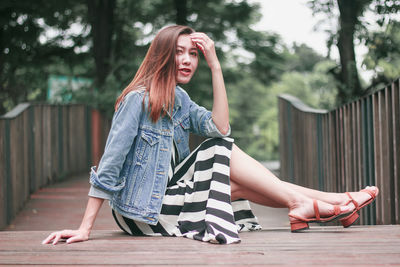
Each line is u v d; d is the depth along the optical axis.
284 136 7.29
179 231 2.41
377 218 3.20
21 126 5.59
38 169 6.81
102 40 11.12
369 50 6.17
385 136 3.09
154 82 2.40
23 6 10.42
